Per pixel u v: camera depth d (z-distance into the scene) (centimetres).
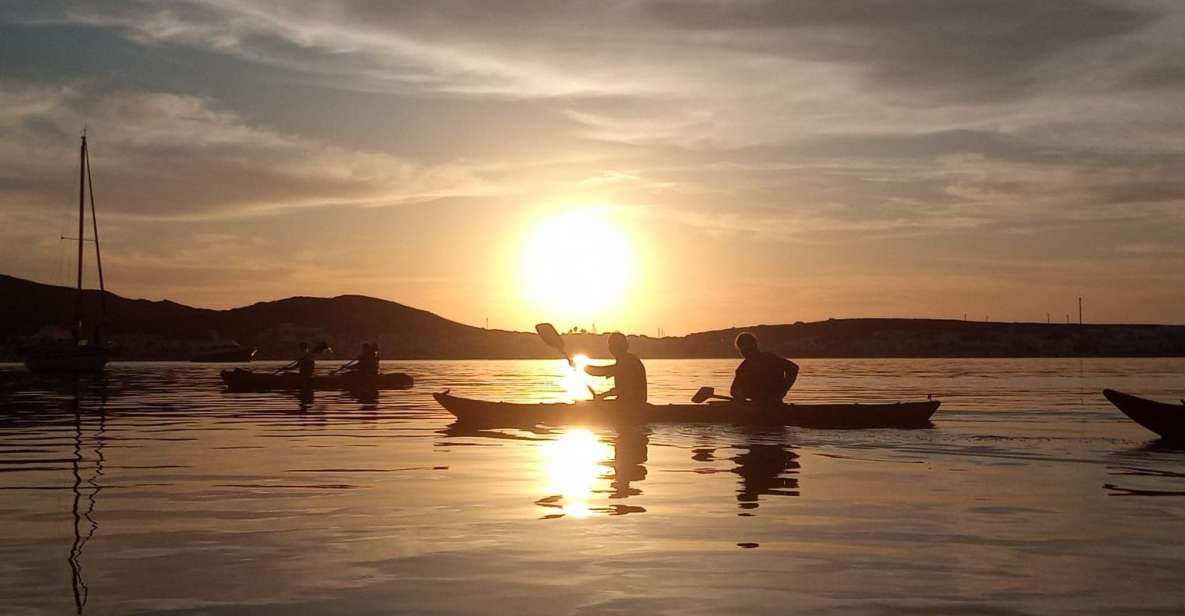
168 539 601
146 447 1159
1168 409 1214
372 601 460
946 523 645
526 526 638
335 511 697
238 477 882
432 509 704
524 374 5656
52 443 1210
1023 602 455
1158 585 485
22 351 5616
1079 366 7150
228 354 10650
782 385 1410
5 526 644
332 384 2878
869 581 494
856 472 898
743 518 664
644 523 647
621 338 1444
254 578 503
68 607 451
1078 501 730
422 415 1727
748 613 440
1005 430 1334
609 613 440
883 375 4741
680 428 1344
